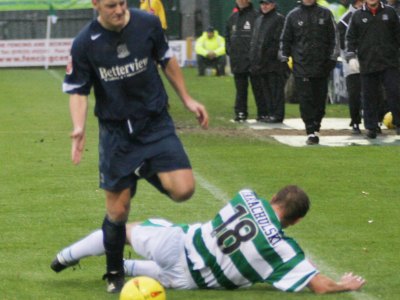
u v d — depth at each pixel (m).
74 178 35.22
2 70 99.38
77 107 20.33
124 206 20.39
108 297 20.20
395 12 44.50
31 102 65.75
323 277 20.03
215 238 20.17
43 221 27.92
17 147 43.78
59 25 103.69
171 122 20.56
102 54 19.97
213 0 98.12
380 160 39.28
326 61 44.84
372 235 25.94
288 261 19.92
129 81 20.09
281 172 36.28
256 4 88.50
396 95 45.50
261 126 52.59
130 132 20.14
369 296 20.06
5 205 30.34
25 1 103.12
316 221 27.66
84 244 21.25
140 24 20.06
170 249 20.39
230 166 37.75
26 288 20.97
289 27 45.31
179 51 101.56
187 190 20.06
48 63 102.75
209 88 76.94
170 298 19.80
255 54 53.03
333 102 63.69
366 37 44.56
